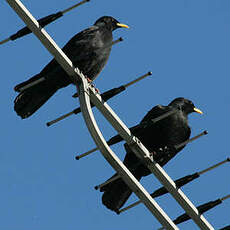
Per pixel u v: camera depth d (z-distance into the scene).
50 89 14.47
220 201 10.95
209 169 11.02
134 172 15.15
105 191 14.34
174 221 11.19
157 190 11.18
